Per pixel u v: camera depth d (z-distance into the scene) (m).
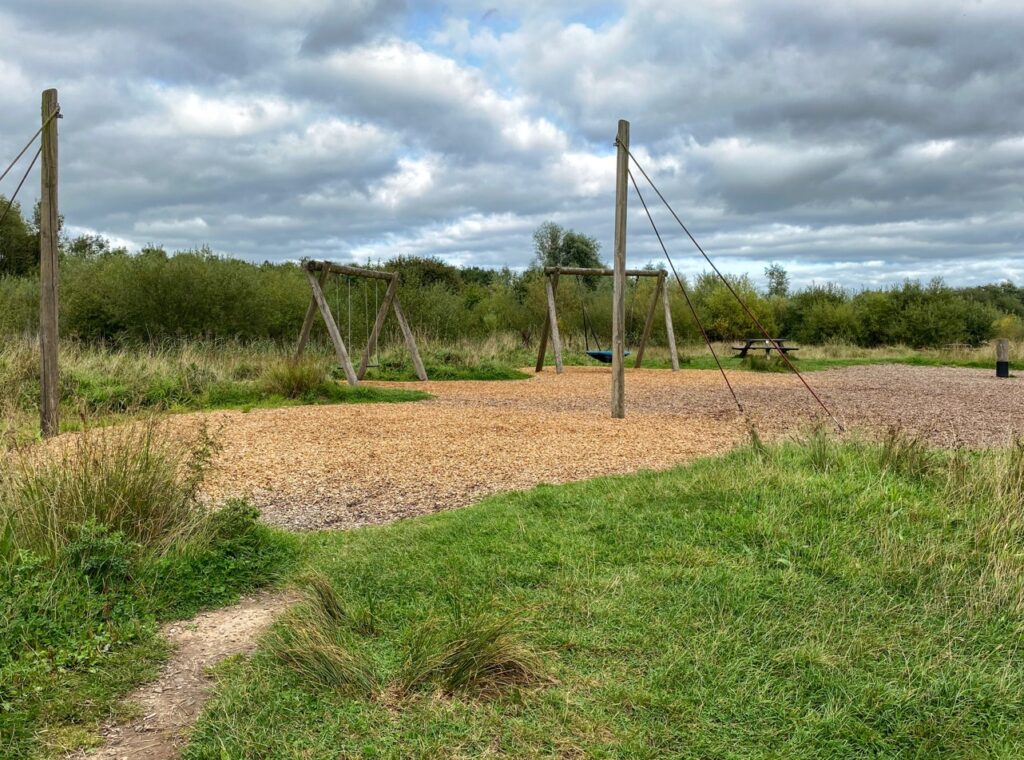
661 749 2.65
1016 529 4.57
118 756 2.62
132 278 18.55
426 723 2.78
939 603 3.72
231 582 4.19
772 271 48.12
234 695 2.95
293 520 5.61
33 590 3.59
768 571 4.12
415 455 7.79
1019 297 51.84
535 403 12.59
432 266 31.83
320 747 2.63
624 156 10.48
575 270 19.23
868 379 18.16
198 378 12.65
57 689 3.02
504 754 2.61
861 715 2.85
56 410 8.14
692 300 32.62
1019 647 3.37
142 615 3.69
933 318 31.77
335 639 3.33
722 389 15.20
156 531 4.44
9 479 4.40
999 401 13.25
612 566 4.23
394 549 4.54
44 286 8.14
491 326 27.98
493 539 4.68
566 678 3.08
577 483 6.29
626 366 22.09
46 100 8.23
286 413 10.66
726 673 3.10
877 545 4.40
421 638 3.26
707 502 5.29
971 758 2.61
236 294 19.53
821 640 3.36
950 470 5.55
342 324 21.47
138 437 5.59
